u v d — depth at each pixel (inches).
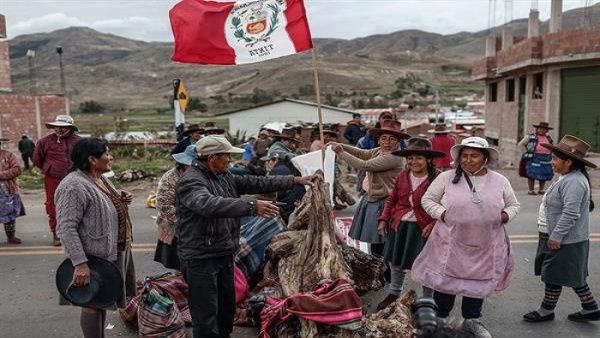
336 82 5649.6
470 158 179.8
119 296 167.9
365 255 239.8
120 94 6830.7
